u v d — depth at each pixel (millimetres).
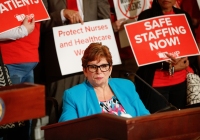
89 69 3549
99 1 5410
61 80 5312
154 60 4840
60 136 2740
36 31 4707
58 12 5082
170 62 4953
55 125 2742
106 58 3535
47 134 2830
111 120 2354
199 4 5824
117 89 3686
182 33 4996
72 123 2635
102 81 3561
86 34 4945
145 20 4957
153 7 5145
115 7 5781
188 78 5137
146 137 2330
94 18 5336
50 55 5289
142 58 4832
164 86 5062
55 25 5137
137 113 3619
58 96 5332
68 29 4906
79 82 5293
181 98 5137
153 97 5039
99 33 4980
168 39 4934
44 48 5402
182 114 2449
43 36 5383
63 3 5203
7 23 4312
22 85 2002
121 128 2295
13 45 4535
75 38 4906
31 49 4668
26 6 4449
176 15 5051
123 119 2283
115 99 3631
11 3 4383
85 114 3494
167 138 2410
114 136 2352
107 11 5453
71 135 2658
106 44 4980
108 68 3568
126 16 5805
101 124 2443
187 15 5250
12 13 4359
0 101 1865
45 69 5441
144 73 5105
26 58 4613
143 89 5105
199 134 2521
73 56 4859
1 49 4512
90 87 3629
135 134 2285
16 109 1899
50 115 5496
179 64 4996
